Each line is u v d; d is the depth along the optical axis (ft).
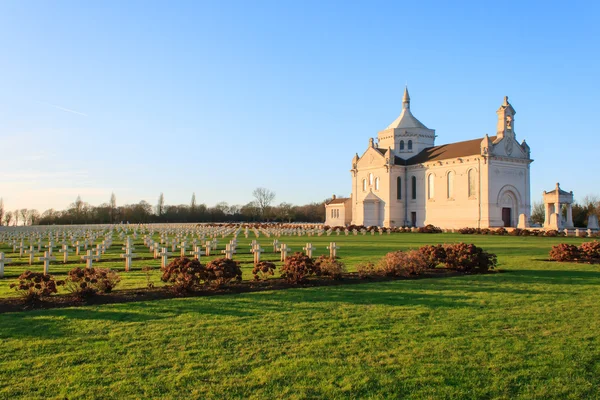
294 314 42.09
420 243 149.48
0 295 51.42
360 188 337.72
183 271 51.80
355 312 42.98
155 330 36.63
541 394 25.94
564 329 37.58
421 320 40.19
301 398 25.25
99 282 50.44
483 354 31.60
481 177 266.98
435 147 322.55
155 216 519.60
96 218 504.02
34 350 31.91
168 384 26.73
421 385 26.91
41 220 494.59
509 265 81.66
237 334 35.70
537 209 402.31
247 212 577.43
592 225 254.47
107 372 28.32
